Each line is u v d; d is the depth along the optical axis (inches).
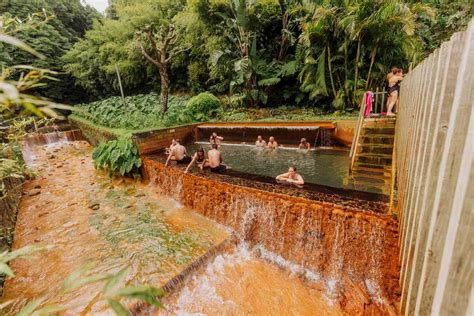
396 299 116.4
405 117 135.4
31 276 145.3
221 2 486.3
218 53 502.3
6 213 201.6
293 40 477.1
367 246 124.6
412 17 308.3
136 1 821.2
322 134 312.3
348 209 129.1
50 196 266.8
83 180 314.5
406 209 86.7
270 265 152.8
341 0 354.0
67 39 854.5
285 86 518.3
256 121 413.7
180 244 169.6
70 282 21.6
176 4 738.8
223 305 126.3
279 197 154.3
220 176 205.9
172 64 703.1
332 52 403.5
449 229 38.3
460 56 43.5
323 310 121.0
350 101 410.9
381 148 209.0
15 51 502.3
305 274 143.0
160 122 406.9
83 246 173.2
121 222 205.2
